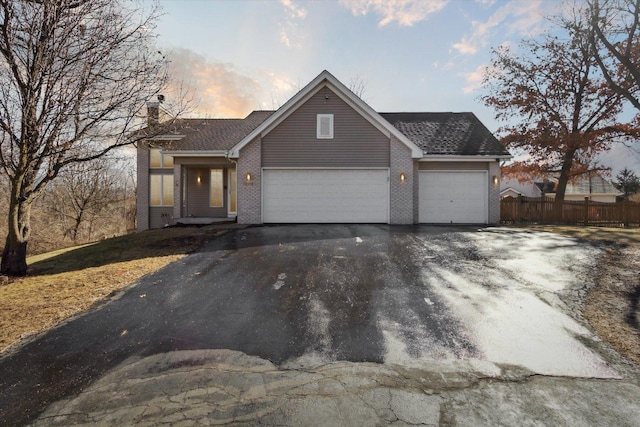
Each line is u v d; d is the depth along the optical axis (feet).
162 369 11.05
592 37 43.04
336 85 42.32
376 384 10.01
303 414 8.74
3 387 10.24
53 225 67.15
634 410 8.79
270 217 43.16
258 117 64.39
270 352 12.04
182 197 52.85
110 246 31.24
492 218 45.09
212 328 14.03
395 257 24.72
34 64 19.97
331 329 13.75
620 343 12.34
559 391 9.61
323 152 43.09
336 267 22.29
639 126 59.41
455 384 9.99
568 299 16.56
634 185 124.57
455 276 20.34
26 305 16.72
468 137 48.70
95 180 72.69
